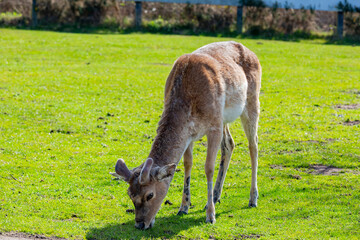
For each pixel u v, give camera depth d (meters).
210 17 48.28
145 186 9.07
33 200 11.30
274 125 18.75
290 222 10.37
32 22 47.03
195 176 13.55
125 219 10.51
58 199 11.47
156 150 9.64
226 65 11.04
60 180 12.80
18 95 21.88
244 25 48.38
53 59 31.78
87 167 13.94
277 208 11.27
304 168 14.27
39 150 15.20
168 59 33.47
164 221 10.38
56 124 18.00
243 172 13.91
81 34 43.59
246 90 11.54
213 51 11.32
